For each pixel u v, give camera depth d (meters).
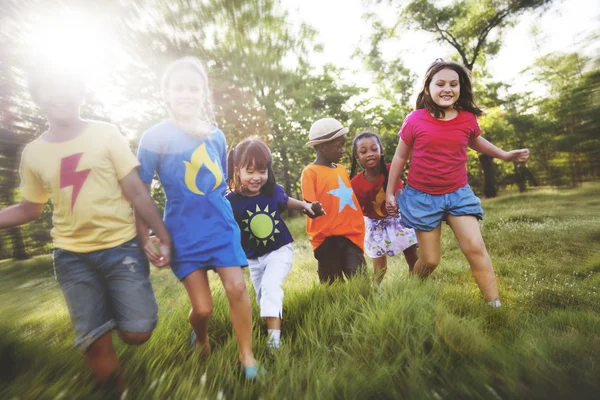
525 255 4.95
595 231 4.64
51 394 1.76
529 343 2.03
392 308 2.48
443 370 1.90
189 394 1.81
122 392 1.88
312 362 2.08
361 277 3.39
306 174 3.83
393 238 4.12
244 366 2.17
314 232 3.84
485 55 15.20
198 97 2.35
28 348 2.20
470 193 3.21
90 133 2.00
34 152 1.98
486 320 2.51
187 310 2.97
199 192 2.30
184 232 2.28
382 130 26.05
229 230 2.34
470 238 3.08
